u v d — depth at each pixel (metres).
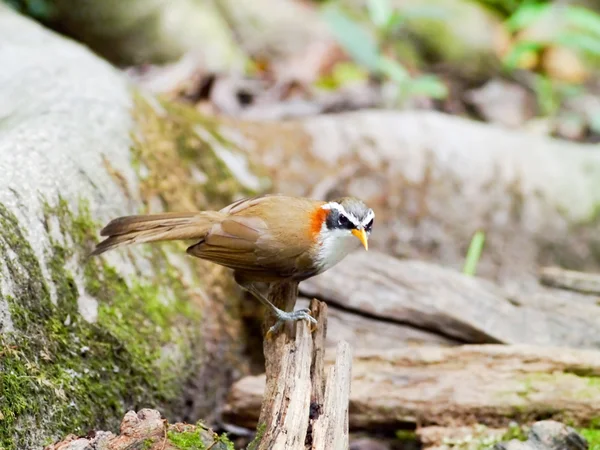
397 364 9.17
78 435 7.20
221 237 7.72
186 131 11.71
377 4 16.14
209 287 10.30
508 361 8.95
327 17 15.68
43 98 9.99
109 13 16.44
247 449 6.75
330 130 13.68
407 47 18.31
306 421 6.56
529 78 18.19
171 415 8.85
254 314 10.66
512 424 8.57
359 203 8.09
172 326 9.30
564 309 10.31
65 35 16.70
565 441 7.89
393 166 13.45
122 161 9.87
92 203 9.02
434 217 13.20
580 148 14.29
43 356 7.43
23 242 7.81
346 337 10.27
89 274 8.54
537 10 17.58
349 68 17.34
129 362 8.42
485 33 18.83
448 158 13.68
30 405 6.98
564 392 8.58
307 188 12.77
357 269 10.67
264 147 13.09
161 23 16.77
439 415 8.74
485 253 13.07
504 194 13.50
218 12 17.88
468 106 17.02
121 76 11.65
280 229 7.78
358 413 8.96
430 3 19.05
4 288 7.29
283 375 6.98
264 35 17.88
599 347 9.79
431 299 10.28
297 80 16.39
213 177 11.51
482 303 10.29
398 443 9.15
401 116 14.12
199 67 16.11
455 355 9.11
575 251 13.31
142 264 9.40
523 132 15.47
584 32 18.94
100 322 8.32
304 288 10.52
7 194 7.98
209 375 9.66
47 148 8.89
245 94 15.74
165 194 10.34
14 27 12.09
